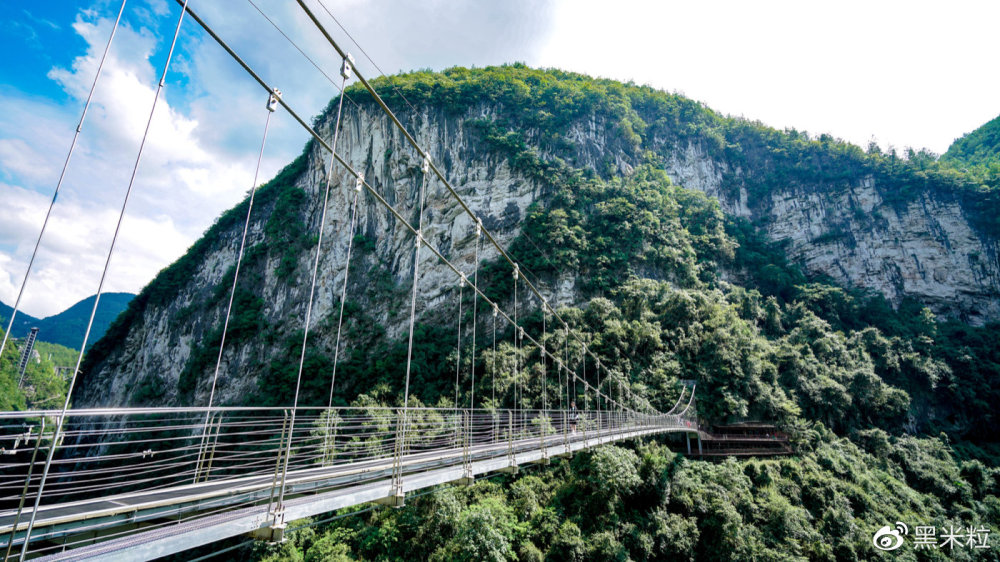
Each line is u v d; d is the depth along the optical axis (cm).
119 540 527
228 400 5825
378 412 3186
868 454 3944
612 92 9062
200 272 7606
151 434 3981
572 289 5372
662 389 3900
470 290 5684
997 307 6806
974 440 4919
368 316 6059
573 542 2125
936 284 7081
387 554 2116
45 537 531
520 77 8738
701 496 2658
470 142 7244
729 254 6838
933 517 3155
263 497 735
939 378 5228
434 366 4972
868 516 2912
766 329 5919
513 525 2214
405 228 6769
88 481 517
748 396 4131
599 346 4278
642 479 2589
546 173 6638
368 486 876
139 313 7506
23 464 447
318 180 7531
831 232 7838
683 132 9150
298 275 6706
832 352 5266
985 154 10244
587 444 1881
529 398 3575
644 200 6494
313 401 5247
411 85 7725
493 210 6569
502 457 1334
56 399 4153
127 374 6994
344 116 7769
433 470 1070
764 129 9600
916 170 8144
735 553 2383
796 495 2950
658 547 2356
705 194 8350
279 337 6191
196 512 665
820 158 8862
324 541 2191
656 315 4884
